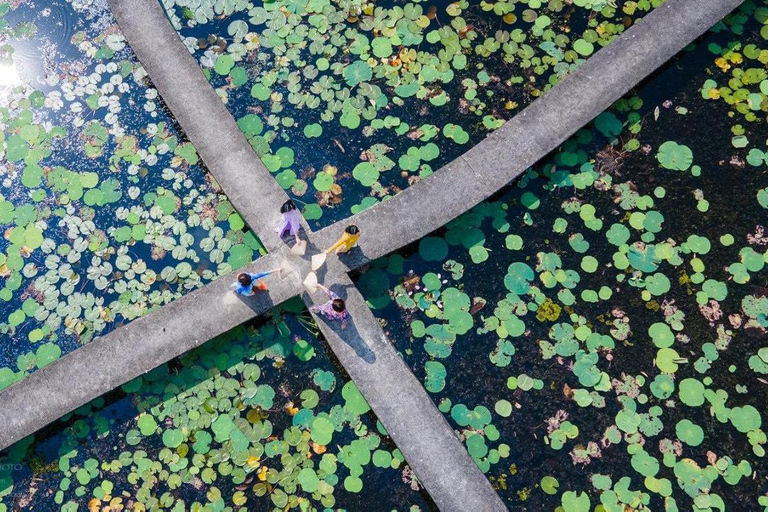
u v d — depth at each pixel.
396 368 6.24
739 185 7.14
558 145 7.01
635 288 6.74
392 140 7.31
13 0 7.93
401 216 6.68
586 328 6.59
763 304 6.68
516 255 6.87
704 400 6.36
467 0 7.92
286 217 6.23
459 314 6.64
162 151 7.21
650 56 7.34
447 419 6.33
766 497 6.10
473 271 6.81
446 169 6.86
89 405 6.38
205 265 6.75
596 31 7.77
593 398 6.39
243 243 6.81
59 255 6.84
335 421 6.29
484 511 5.85
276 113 7.41
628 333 6.59
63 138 7.32
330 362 6.52
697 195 7.09
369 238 6.59
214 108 7.04
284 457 6.17
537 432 6.32
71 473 6.21
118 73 7.60
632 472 6.18
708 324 6.63
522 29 7.79
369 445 6.21
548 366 6.52
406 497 6.13
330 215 6.98
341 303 5.99
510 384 6.44
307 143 7.29
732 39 7.73
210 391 6.38
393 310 6.67
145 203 7.00
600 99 7.15
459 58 7.63
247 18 7.84
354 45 7.69
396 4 7.93
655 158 7.23
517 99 7.49
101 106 7.45
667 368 6.46
